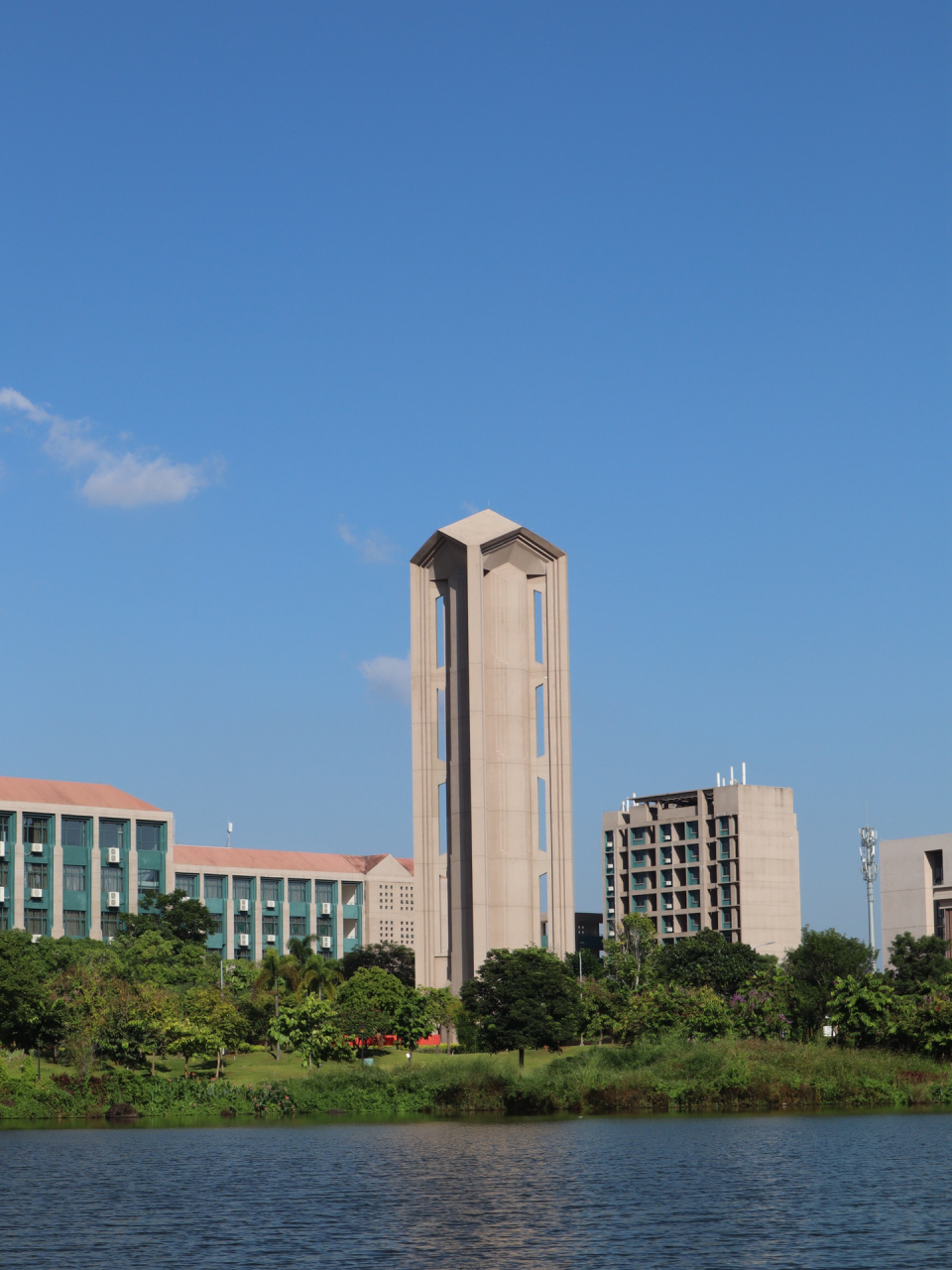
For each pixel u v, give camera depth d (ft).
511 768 564.71
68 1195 221.25
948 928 655.35
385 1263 165.07
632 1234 181.68
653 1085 364.58
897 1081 368.89
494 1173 240.53
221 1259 168.25
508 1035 407.64
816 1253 167.02
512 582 574.56
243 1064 437.58
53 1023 394.32
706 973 638.12
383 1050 464.24
